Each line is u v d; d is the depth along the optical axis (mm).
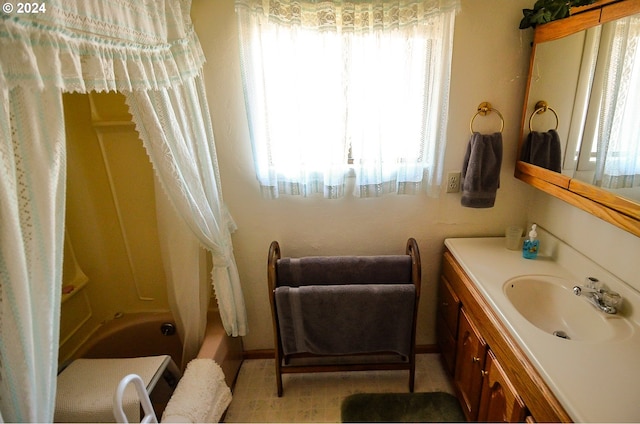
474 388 1377
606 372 884
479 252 1583
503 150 1607
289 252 1822
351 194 1697
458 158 1629
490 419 1225
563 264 1438
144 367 1366
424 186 1665
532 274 1386
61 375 1332
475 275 1374
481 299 1311
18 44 614
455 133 1582
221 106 1540
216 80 1500
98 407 1189
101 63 831
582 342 989
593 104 1080
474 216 1736
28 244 672
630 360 923
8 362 650
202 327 1704
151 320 1965
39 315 698
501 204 1708
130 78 976
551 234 1538
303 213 1740
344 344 1613
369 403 1687
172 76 1182
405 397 1710
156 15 1072
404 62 1409
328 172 1558
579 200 1143
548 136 1331
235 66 1479
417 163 1575
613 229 1185
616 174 991
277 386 1761
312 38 1386
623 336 1021
